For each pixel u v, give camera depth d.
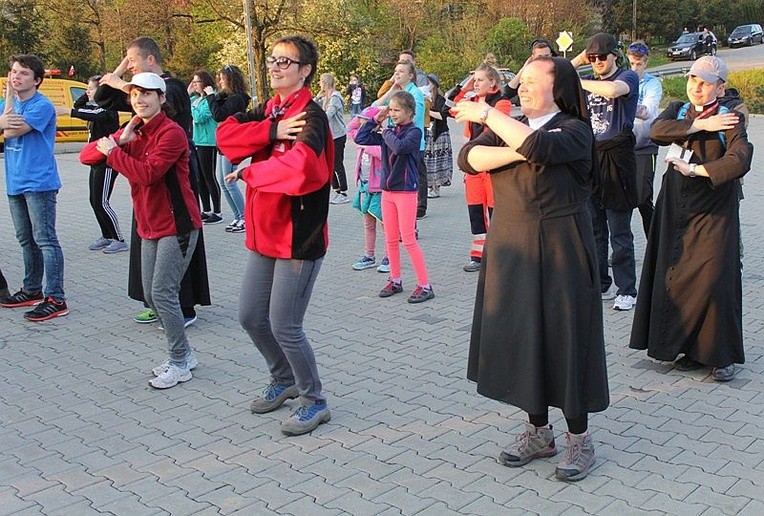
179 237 5.04
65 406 4.94
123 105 7.14
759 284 7.25
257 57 35.03
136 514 3.67
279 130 4.09
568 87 3.64
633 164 6.38
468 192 7.80
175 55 38.75
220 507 3.71
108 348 5.98
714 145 4.90
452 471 4.00
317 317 6.64
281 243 4.19
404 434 4.44
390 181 6.82
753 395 4.89
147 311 6.56
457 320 6.50
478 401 4.88
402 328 6.32
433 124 11.98
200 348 5.93
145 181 4.81
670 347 5.16
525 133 3.48
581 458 3.89
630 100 6.27
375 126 7.24
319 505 3.70
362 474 3.99
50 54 36.53
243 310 4.47
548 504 3.66
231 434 4.50
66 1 37.16
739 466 3.99
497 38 37.62
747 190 12.20
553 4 41.38
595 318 3.73
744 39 51.75
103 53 38.69
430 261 8.46
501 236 3.74
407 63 7.94
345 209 11.49
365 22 37.16
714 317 5.00
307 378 4.46
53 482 3.98
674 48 45.69
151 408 4.88
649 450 4.18
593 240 3.74
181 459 4.20
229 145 4.19
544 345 3.71
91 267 8.41
